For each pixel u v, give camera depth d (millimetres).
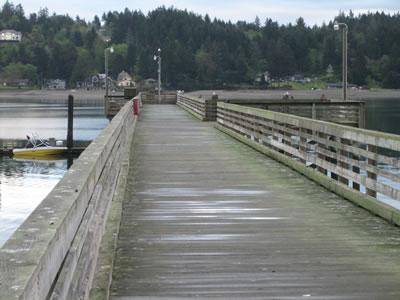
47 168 37500
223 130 25484
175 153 18016
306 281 6465
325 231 8648
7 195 27281
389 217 9133
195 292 6121
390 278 6570
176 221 9250
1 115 97062
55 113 103562
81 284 4230
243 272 6762
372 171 9844
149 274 6676
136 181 12984
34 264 2654
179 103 52875
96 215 5840
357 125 29906
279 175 13852
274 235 8414
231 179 13297
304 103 30188
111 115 53875
